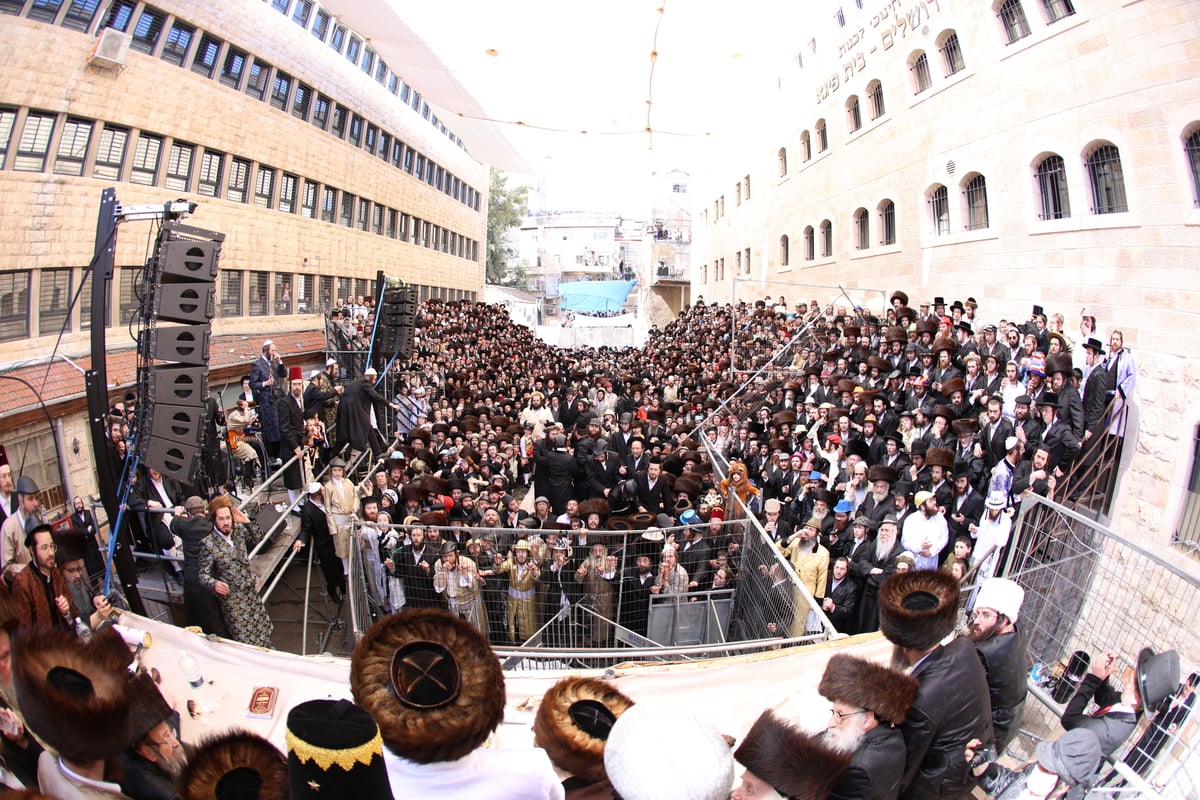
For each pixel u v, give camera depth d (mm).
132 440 6922
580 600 7484
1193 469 9992
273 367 12039
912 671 3076
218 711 4395
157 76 17141
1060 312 13328
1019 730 4664
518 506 9352
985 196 15773
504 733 4227
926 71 18016
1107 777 3693
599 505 8117
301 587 9766
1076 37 12617
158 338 6613
